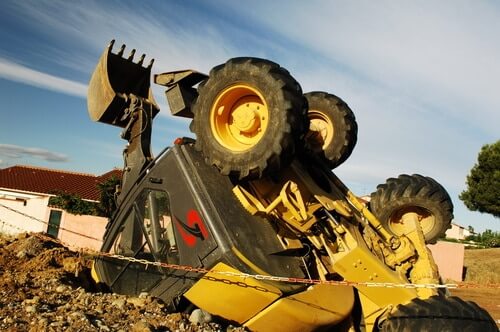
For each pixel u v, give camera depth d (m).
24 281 6.07
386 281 5.04
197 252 5.10
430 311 4.50
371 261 5.05
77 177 36.69
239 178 4.84
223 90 4.90
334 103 6.51
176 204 5.41
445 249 25.33
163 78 6.18
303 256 5.41
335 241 5.30
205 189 5.23
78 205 24.39
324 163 6.12
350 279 5.13
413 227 5.91
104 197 24.19
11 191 32.19
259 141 4.63
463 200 36.12
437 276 5.47
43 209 24.22
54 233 23.75
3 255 8.31
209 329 4.97
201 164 5.47
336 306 5.05
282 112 4.52
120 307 5.29
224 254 4.87
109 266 6.43
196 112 5.10
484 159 34.84
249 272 4.86
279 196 5.07
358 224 5.62
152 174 5.82
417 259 5.54
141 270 5.82
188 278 5.18
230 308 5.02
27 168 37.06
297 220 5.11
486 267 26.72
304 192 5.23
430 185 6.25
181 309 5.41
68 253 8.36
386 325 4.75
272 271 5.00
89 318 4.86
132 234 6.04
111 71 7.12
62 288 5.89
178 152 5.56
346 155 6.45
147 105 6.77
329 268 5.39
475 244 43.19
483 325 4.41
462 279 25.20
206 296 5.06
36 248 8.64
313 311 4.93
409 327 4.50
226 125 5.02
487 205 34.25
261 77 4.64
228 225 5.01
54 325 4.58
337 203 5.34
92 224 20.61
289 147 4.57
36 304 5.10
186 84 6.16
